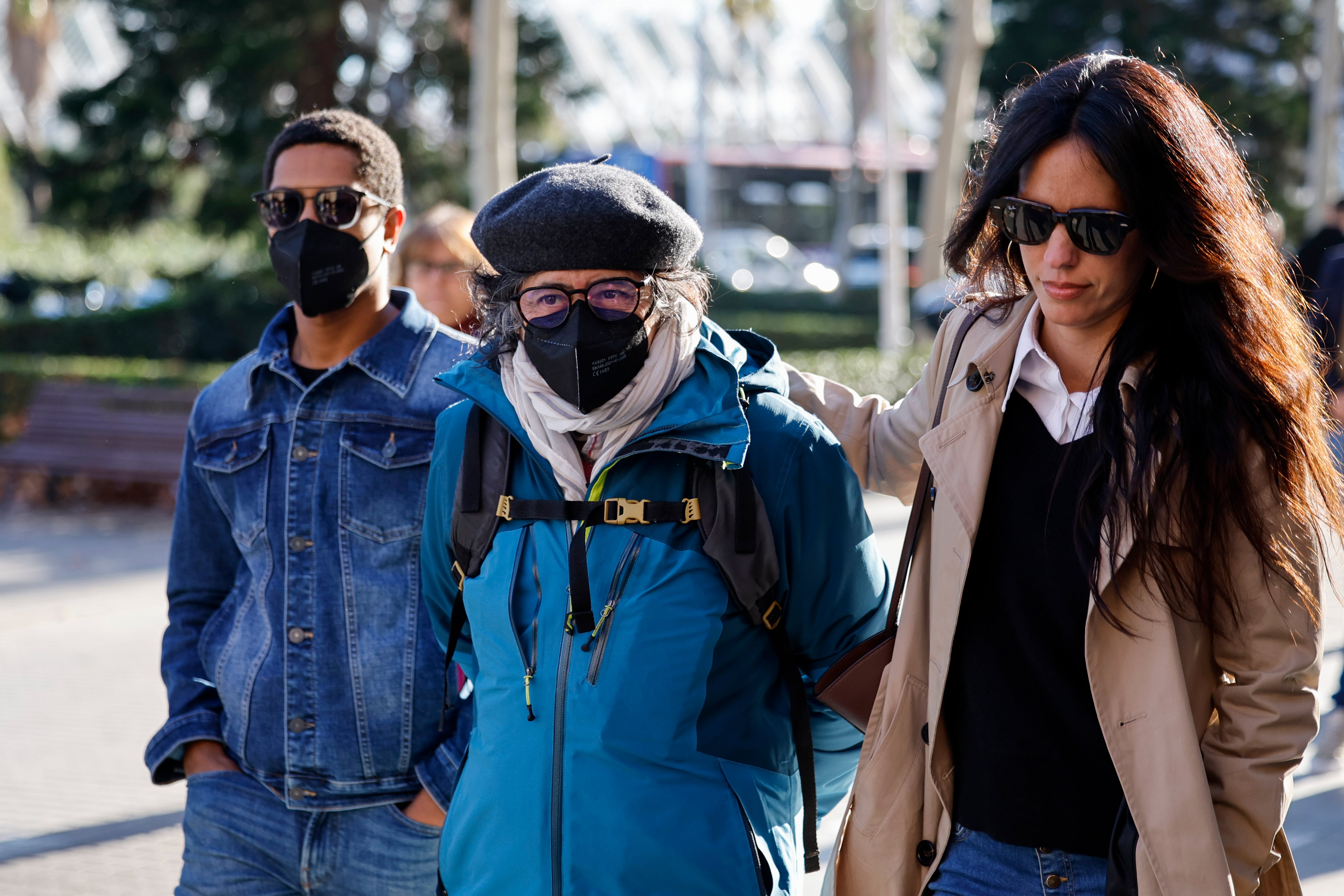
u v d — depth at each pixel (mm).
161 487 24203
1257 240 3783
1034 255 3828
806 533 4277
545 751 3938
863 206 73375
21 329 35062
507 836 3934
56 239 52625
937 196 40438
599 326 4055
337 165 4980
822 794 4805
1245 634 3754
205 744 5031
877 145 69500
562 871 3854
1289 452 3666
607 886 3834
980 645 3992
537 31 41062
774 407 4312
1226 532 3703
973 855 4020
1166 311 3820
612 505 4090
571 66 41781
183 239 52688
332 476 4926
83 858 8578
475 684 4574
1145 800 3723
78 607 16031
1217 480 3646
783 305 57719
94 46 98125
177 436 23547
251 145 37625
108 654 14055
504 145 27047
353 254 4984
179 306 36031
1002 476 3998
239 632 4984
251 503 4992
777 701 4305
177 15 37344
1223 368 3674
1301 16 63406
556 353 4055
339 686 4828
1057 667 3875
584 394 4051
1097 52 3904
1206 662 3859
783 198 68812
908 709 4168
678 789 3908
